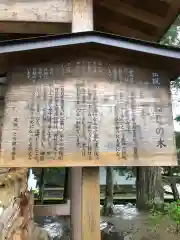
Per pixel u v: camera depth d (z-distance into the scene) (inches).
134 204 433.4
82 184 95.2
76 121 92.0
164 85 98.7
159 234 231.1
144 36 178.5
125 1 145.5
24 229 116.7
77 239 153.6
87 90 95.3
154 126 93.7
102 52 98.7
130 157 89.6
